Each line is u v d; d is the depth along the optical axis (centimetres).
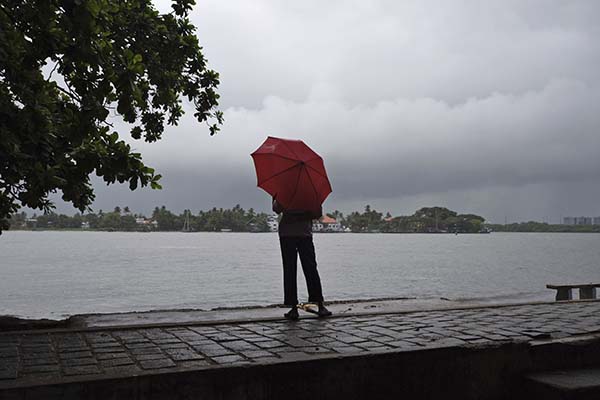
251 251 9150
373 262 6031
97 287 2895
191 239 19062
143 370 404
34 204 513
